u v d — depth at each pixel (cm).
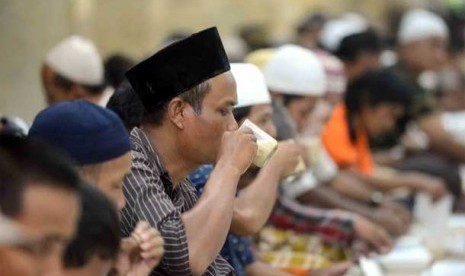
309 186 918
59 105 490
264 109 686
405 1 2291
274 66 882
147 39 1723
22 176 377
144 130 570
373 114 1099
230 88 567
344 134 1055
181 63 560
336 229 823
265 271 689
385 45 1435
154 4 1744
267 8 2202
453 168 1222
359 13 2458
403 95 1107
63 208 381
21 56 1131
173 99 562
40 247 376
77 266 420
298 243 812
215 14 2100
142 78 564
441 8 2017
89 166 486
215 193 543
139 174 544
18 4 1123
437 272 874
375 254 866
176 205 571
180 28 1906
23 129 631
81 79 879
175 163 569
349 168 1055
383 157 1195
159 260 495
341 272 788
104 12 1692
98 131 486
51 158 385
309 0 2316
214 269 571
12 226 371
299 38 1543
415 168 1193
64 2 1175
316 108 944
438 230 1041
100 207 432
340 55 1202
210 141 565
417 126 1260
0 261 371
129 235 531
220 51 566
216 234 537
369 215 979
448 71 1652
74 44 887
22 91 1135
